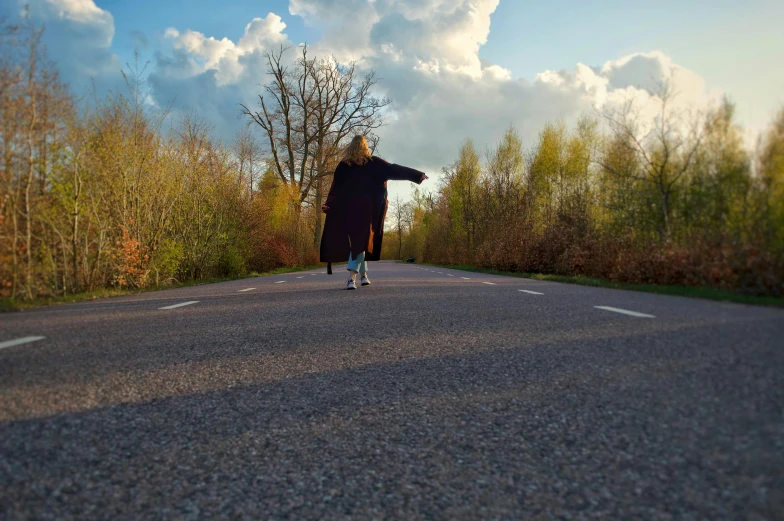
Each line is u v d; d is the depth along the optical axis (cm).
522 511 163
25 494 175
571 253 1547
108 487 181
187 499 174
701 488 168
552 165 2362
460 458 204
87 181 1031
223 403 277
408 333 479
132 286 1225
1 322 570
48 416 252
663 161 980
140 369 348
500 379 311
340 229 973
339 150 3984
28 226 853
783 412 222
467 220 3647
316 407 270
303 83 3816
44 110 874
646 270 1002
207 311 673
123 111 1186
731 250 759
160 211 1373
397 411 262
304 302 776
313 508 169
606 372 309
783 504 155
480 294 849
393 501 173
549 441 215
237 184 2134
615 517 156
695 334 402
